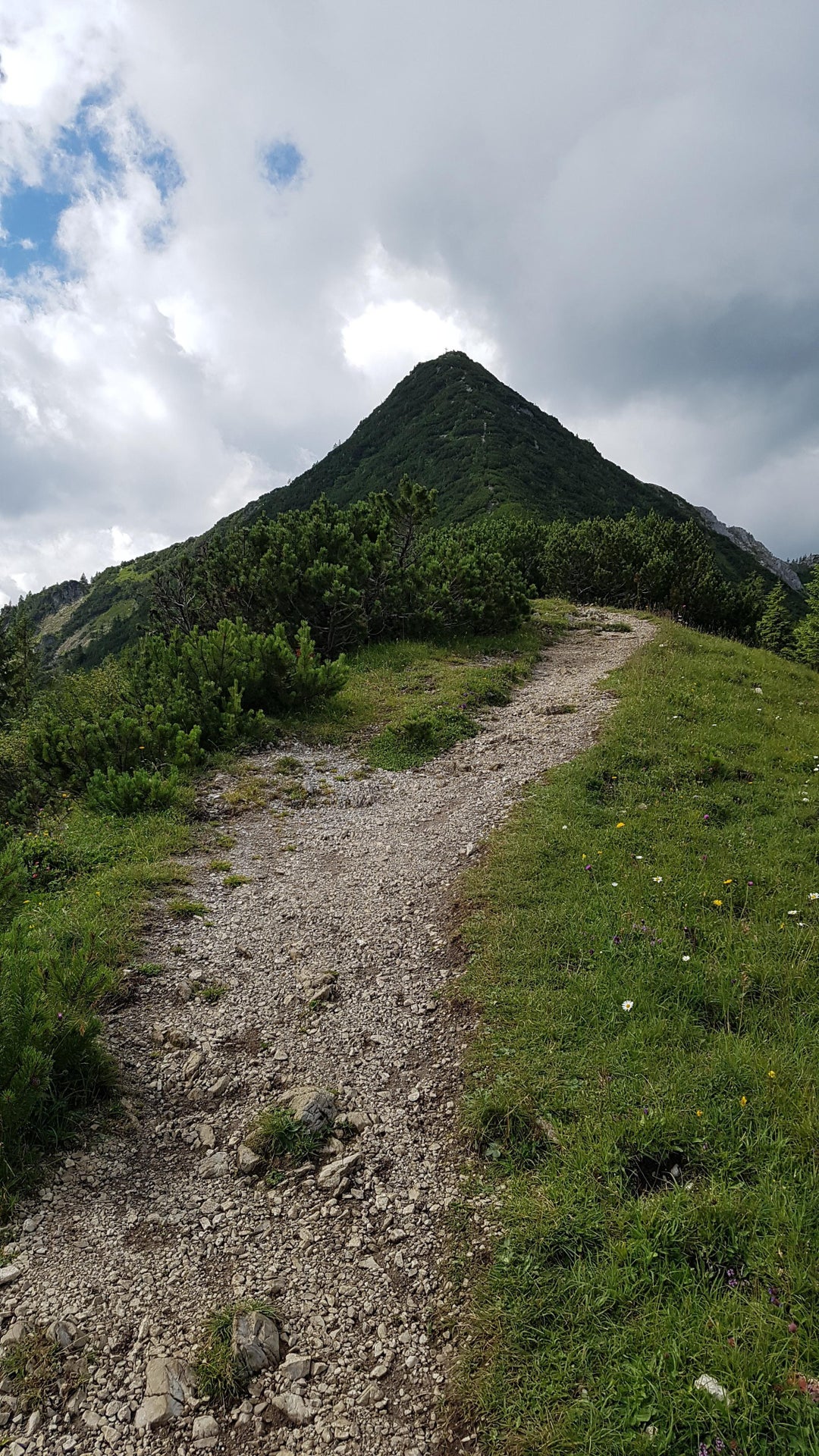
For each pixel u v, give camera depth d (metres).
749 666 19.00
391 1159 4.61
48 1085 4.65
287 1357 3.44
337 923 7.51
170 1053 5.63
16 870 7.86
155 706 13.08
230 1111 5.09
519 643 22.14
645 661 18.05
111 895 7.78
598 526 41.69
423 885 8.14
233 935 7.32
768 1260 3.51
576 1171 4.18
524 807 9.73
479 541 38.19
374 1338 3.53
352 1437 3.12
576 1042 5.25
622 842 8.35
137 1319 3.61
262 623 19.11
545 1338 3.38
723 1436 2.86
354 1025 5.90
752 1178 4.02
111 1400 3.24
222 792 11.38
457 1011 5.90
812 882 7.35
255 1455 3.05
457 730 13.89
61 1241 4.00
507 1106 4.71
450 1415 3.18
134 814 10.24
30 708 21.17
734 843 8.43
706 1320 3.28
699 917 6.75
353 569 20.78
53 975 5.27
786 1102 4.44
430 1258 3.93
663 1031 5.25
